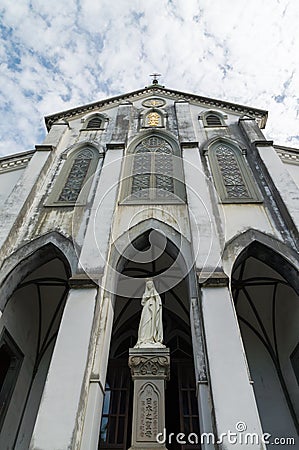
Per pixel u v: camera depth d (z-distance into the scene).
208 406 6.07
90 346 6.66
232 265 8.30
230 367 6.22
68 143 13.52
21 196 10.35
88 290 7.58
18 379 9.79
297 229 8.94
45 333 11.42
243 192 10.66
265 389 10.28
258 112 15.27
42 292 11.32
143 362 6.67
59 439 5.47
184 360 10.84
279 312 11.15
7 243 8.99
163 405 6.15
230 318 6.90
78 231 9.35
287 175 10.72
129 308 11.87
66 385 6.10
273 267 9.13
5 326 9.38
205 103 16.08
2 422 8.80
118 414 9.68
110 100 16.36
